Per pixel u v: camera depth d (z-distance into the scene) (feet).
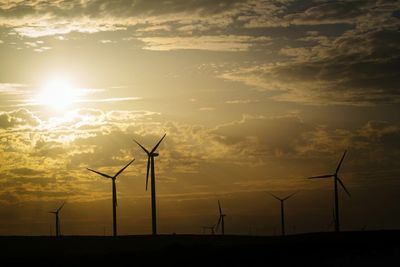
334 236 414.62
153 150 363.56
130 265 278.46
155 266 271.69
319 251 312.50
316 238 407.03
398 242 359.05
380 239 385.70
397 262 272.31
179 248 337.11
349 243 353.72
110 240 549.13
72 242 543.39
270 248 327.67
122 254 324.80
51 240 572.92
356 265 264.11
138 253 325.21
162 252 322.55
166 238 555.69
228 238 524.11
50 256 343.26
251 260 282.36
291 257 291.99
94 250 431.02
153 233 361.92
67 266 287.28
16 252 438.81
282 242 374.84
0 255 385.91
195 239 529.45
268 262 275.80
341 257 291.58
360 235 421.18
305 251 312.50
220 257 293.64
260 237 516.32
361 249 319.88
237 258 289.53
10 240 587.68
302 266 262.06
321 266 262.06
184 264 274.36
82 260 308.60
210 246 342.64
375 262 273.33
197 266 267.39
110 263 290.35
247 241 451.94
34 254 391.65
